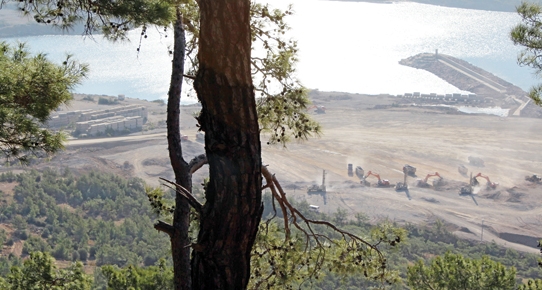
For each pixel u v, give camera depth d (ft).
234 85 13.03
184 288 17.16
